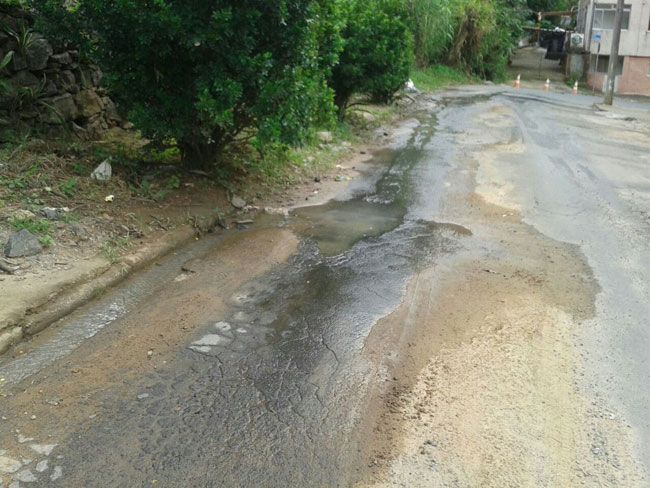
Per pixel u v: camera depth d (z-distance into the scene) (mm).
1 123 6832
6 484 3055
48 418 3555
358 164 10633
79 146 7320
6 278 4781
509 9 36938
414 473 3250
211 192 7449
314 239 6738
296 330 4703
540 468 3322
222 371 4105
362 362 4285
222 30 6340
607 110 20766
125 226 6031
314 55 7820
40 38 7113
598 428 3664
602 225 7480
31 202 5895
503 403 3869
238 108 7324
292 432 3529
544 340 4660
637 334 4797
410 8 26750
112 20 6289
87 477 3125
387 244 6656
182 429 3516
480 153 11750
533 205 8266
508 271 5980
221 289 5348
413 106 18906
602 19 33875
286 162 9445
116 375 4004
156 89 6832
